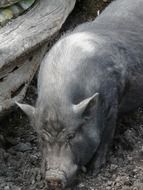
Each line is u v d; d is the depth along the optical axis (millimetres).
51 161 2234
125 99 2635
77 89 2328
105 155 2578
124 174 2533
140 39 2639
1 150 2605
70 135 2240
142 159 2617
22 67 2682
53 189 2293
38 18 2738
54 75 2297
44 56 2721
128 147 2670
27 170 2520
